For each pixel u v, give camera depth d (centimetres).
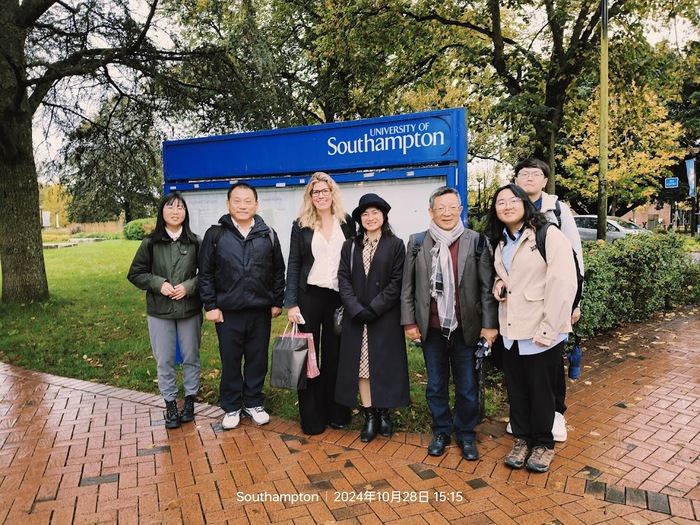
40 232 881
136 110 984
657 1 1004
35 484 308
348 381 349
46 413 418
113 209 1073
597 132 2025
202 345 615
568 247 293
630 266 666
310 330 367
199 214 580
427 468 320
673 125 2166
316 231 364
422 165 459
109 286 1053
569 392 445
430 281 325
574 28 1090
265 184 537
